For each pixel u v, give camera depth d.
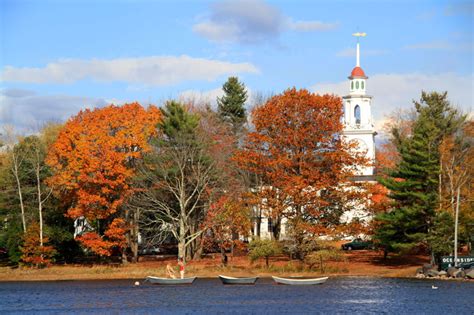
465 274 79.81
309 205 90.56
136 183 93.62
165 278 80.12
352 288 72.94
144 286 77.75
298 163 90.75
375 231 90.25
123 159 91.81
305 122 91.56
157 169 90.31
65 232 97.75
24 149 101.62
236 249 105.00
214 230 92.19
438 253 86.19
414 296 66.00
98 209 91.25
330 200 91.62
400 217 85.25
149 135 95.25
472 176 97.31
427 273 83.44
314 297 66.50
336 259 92.44
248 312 58.19
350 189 95.25
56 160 94.56
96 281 83.38
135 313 58.38
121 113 94.50
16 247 96.62
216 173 92.81
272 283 79.38
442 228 82.69
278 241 92.44
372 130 122.12
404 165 88.44
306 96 91.25
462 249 95.50
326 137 90.81
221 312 58.31
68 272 89.94
